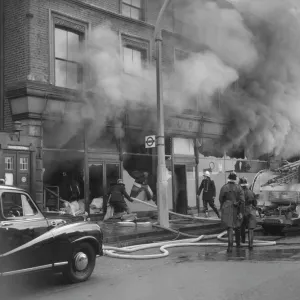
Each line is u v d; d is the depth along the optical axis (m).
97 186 15.57
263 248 10.55
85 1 15.73
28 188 13.20
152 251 10.45
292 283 6.53
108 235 11.73
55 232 6.82
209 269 7.88
